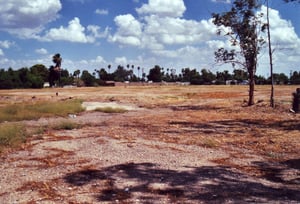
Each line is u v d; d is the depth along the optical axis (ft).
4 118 66.08
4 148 35.58
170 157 31.83
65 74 446.19
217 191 22.09
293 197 21.16
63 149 35.42
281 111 77.71
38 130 48.49
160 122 62.49
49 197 21.04
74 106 86.58
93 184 23.57
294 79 302.86
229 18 95.91
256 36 96.02
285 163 30.37
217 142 40.42
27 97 148.36
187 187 22.81
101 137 43.24
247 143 40.22
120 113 81.87
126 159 30.76
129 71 541.34
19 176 25.66
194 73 426.10
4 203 20.08
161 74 484.33
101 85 379.55
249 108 88.74
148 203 19.93
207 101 121.80
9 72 310.24
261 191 22.27
